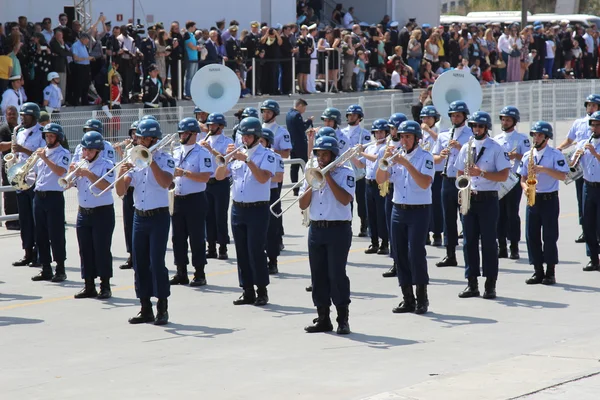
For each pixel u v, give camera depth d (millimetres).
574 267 27156
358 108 31125
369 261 28484
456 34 62500
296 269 27453
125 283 25797
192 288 25125
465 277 23688
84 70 46500
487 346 18844
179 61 50031
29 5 53719
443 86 32688
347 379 16609
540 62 69438
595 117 26203
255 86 53688
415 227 21703
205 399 15609
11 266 28125
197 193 25125
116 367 17781
